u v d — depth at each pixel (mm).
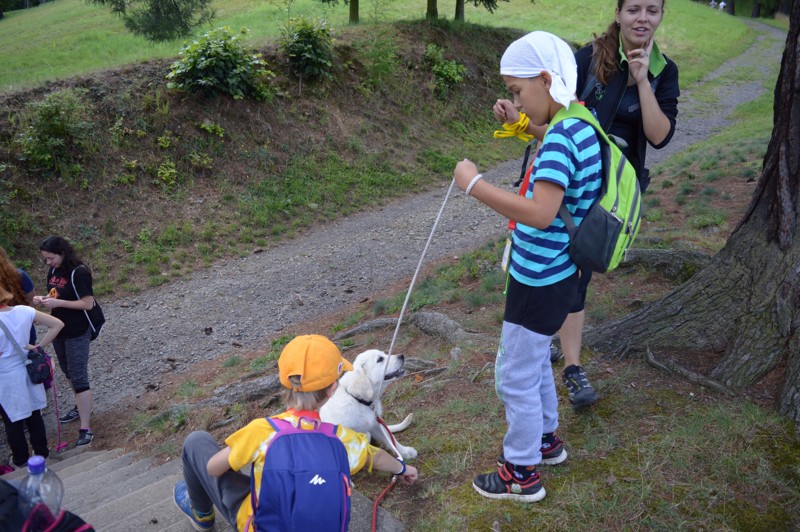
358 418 3414
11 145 10953
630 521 2742
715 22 42000
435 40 20047
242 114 13680
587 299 5438
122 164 11758
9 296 5340
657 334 3990
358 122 15789
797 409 3129
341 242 11688
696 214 8156
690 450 3078
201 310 9391
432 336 5977
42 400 5480
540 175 2365
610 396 3641
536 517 2828
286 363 2424
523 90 2473
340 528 2268
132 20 18344
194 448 2760
